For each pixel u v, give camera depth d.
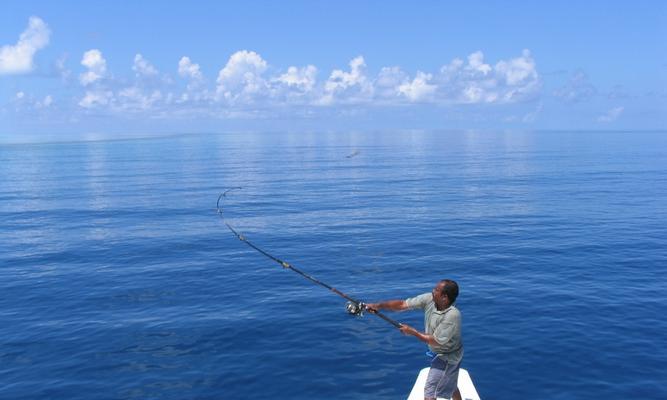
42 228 25.94
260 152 113.81
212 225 26.48
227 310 13.61
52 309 13.84
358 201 35.34
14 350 11.27
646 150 105.94
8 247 21.53
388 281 16.20
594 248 20.02
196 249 20.92
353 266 18.03
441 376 6.96
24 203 35.50
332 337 11.79
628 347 10.98
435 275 16.72
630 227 24.39
